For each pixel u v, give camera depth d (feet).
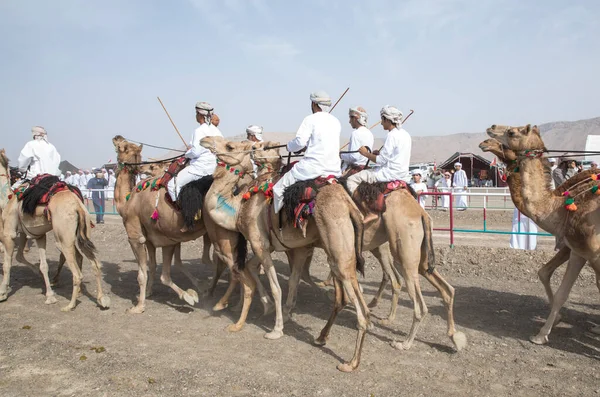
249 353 19.76
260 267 34.91
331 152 20.51
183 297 25.63
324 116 20.85
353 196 21.65
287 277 33.60
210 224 23.72
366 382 17.12
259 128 29.50
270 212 21.35
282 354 19.69
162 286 31.50
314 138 20.42
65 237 25.77
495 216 61.05
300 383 16.94
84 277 34.06
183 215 24.21
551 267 22.66
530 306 26.27
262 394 16.16
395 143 21.62
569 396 16.15
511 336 21.77
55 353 19.60
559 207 20.58
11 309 26.27
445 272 34.22
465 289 29.84
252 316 24.98
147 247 28.66
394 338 21.50
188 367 18.17
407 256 19.98
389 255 23.65
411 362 18.89
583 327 22.97
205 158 25.50
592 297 27.53
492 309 25.79
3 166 30.42
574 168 35.60
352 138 25.52
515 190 21.65
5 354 19.56
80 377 17.40
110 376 17.43
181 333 22.26
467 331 22.41
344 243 18.74
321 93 21.02
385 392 16.38
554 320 21.22
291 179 20.51
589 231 19.44
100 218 59.57
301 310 25.98
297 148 20.80
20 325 23.39
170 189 24.79
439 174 80.23
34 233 27.27
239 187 23.31
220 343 20.95
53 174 29.96
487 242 42.83
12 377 17.46
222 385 16.74
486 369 18.24
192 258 41.34
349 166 25.93
